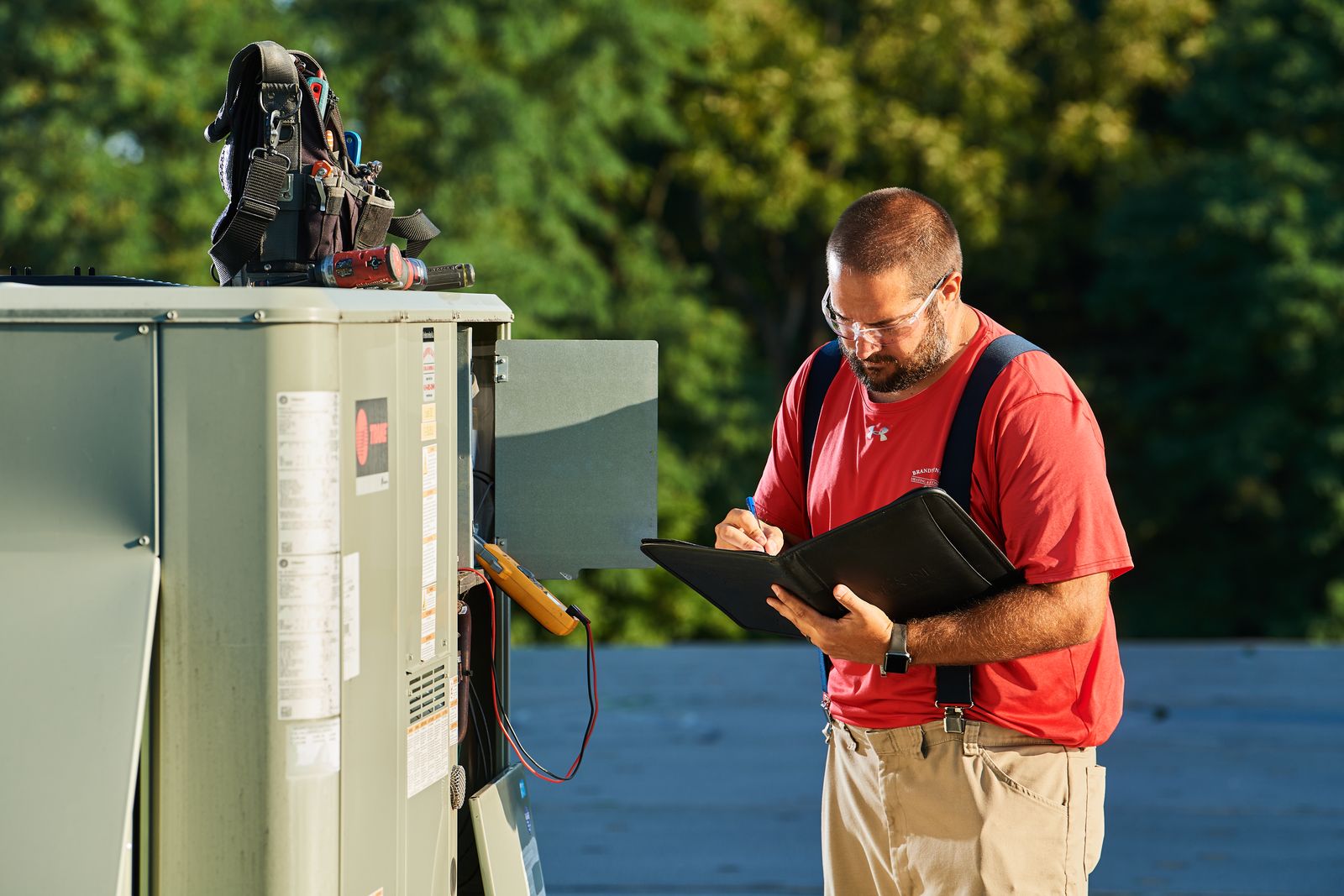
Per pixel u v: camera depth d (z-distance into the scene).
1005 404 3.70
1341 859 7.25
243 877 3.01
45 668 2.92
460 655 4.12
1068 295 29.66
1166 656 11.12
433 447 3.67
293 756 3.01
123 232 20.23
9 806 2.89
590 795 8.16
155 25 21.33
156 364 2.96
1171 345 28.09
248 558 2.97
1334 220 24.17
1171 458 25.80
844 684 4.11
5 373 2.98
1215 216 24.27
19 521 3.00
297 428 2.96
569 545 4.58
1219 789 8.23
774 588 3.78
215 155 21.27
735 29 26.73
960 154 26.69
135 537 2.98
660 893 6.85
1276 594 26.59
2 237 20.33
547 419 4.56
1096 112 27.47
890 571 3.62
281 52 3.74
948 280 3.74
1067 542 3.57
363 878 3.27
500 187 21.98
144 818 3.02
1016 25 27.61
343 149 3.94
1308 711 9.68
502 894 4.16
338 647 3.06
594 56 23.67
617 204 28.19
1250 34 25.47
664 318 24.50
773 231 28.89
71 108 20.69
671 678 10.54
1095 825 3.96
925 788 3.87
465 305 3.98
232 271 3.78
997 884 3.75
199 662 2.99
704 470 24.56
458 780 3.93
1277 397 25.50
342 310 3.07
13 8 20.81
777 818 7.84
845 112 26.12
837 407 4.16
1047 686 3.78
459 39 23.03
